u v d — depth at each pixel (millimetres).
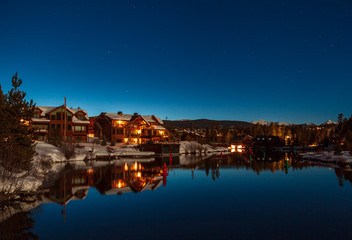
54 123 67250
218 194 21203
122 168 38906
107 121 82438
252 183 26562
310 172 35250
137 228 13094
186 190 22844
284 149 109250
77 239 11664
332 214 15484
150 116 95562
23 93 25844
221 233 12383
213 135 136500
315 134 121938
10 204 17625
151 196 20422
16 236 12023
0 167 20969
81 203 18125
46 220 14359
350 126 80625
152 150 71062
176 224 13711
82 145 62031
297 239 11633
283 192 22000
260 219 14547
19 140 24062
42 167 32375
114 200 19062
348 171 36188
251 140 126188
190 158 61469
